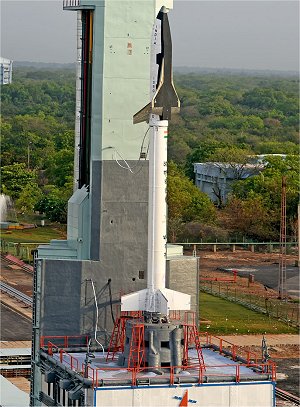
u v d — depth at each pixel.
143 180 80.00
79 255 80.56
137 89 79.62
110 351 76.81
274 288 183.38
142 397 67.81
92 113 79.69
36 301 80.38
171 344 70.69
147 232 79.88
